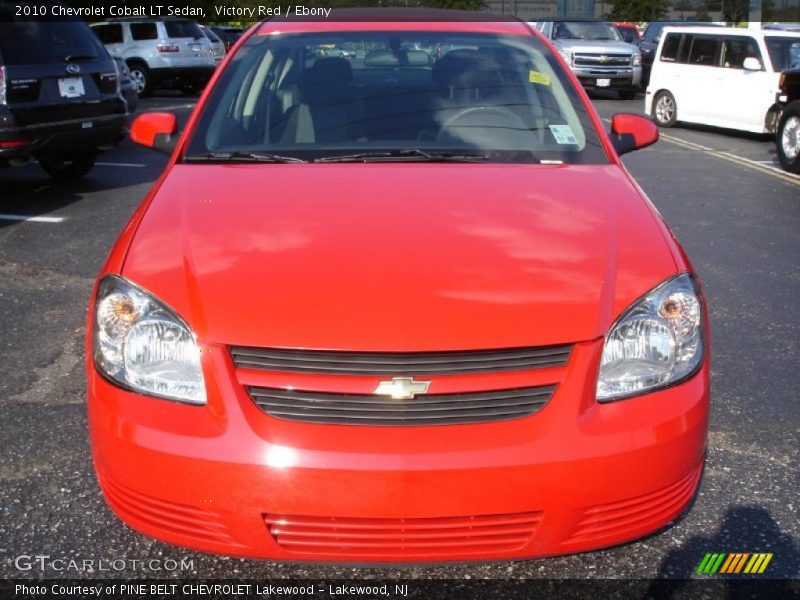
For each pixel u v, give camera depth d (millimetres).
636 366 2338
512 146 3379
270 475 2168
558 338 2270
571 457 2193
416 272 2408
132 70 19062
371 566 2275
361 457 2156
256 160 3268
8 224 6988
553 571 2678
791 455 3373
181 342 2299
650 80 15508
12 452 3342
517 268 2447
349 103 3570
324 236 2572
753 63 13047
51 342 4469
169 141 3842
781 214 7891
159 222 2713
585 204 2846
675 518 2443
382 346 2215
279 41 3902
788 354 4406
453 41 3938
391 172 3080
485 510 2193
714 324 4848
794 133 10164
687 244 6699
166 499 2256
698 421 2365
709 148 12422
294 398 2229
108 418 2320
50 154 7762
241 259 2475
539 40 4039
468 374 2232
